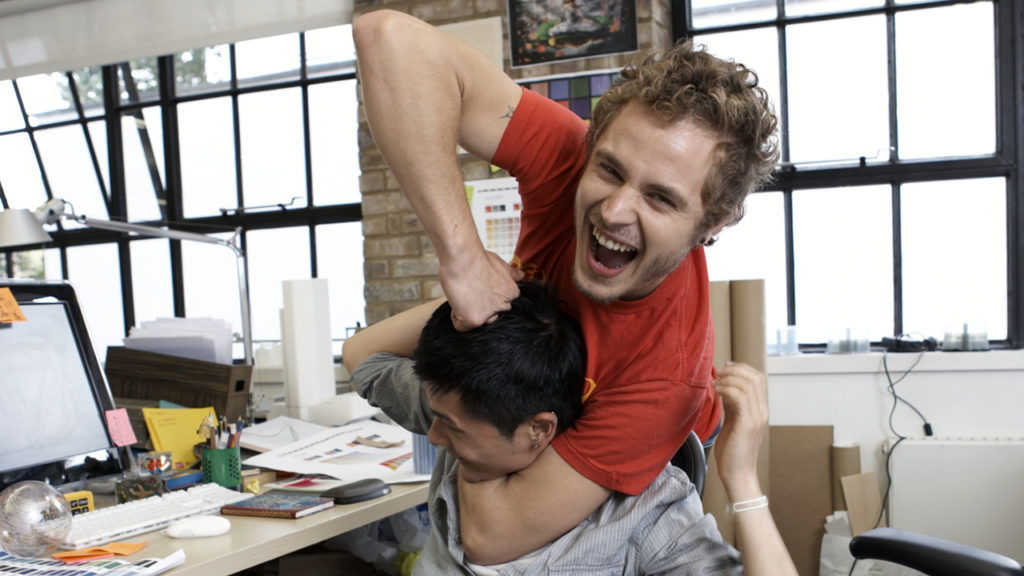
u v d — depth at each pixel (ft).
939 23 9.28
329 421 7.66
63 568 3.59
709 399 4.05
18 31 12.38
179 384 7.00
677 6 9.92
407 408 4.07
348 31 11.46
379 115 2.81
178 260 12.50
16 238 6.18
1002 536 8.34
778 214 9.75
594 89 9.39
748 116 2.76
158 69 12.41
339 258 11.65
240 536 4.22
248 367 7.11
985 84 9.19
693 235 2.88
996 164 9.09
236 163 12.19
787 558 3.23
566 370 3.18
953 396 8.67
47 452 4.91
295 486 5.22
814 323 9.71
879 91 9.47
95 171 13.00
